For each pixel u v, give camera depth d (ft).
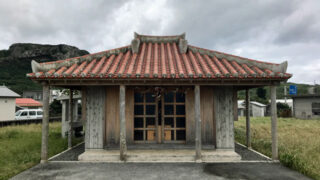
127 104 21.42
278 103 96.07
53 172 15.47
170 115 21.58
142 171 15.64
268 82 17.93
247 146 24.63
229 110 20.93
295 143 25.68
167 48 24.66
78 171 15.67
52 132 36.04
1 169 16.46
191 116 21.24
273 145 18.43
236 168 16.37
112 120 21.24
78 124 34.78
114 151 20.26
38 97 135.85
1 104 57.88
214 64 20.25
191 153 19.10
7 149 23.41
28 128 39.11
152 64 20.27
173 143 21.21
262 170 15.88
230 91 21.08
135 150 20.18
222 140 20.61
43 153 18.01
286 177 14.42
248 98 25.22
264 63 19.04
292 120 61.52
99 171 15.66
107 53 21.90
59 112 72.38
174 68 19.06
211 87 21.49
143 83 17.71
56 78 16.99
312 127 42.29
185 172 15.42
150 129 21.44
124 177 14.39
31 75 16.85
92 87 21.13
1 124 42.45
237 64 19.90
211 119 21.29
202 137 21.12
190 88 21.39
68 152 22.70
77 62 20.18
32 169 16.20
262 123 51.06
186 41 22.89
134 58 21.13
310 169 15.64
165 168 16.34
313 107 72.49
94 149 20.58
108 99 21.39
